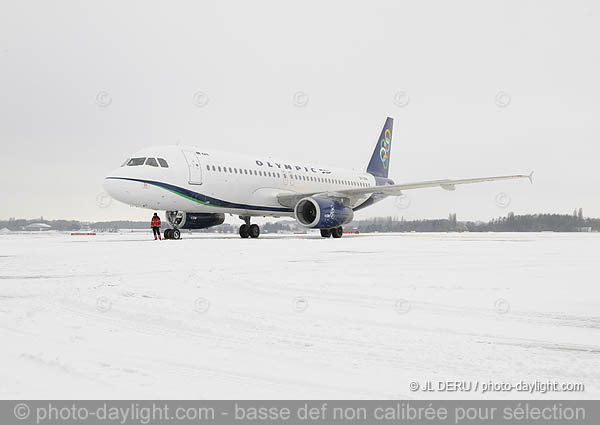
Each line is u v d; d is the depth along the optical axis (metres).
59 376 3.42
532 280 8.47
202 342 4.45
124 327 5.03
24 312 5.74
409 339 4.59
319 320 5.37
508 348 4.29
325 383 3.38
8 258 12.45
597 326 5.11
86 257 12.69
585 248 17.97
